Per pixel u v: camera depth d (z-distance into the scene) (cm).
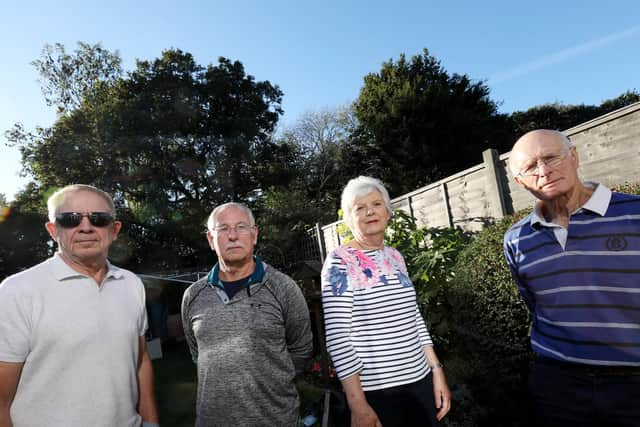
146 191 1845
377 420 145
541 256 152
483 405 247
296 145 2452
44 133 1939
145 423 166
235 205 184
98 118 1820
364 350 156
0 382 126
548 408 150
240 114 2073
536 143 150
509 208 423
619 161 323
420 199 566
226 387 159
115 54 2117
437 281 303
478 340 229
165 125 1845
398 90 1717
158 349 602
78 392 133
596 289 137
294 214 1409
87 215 149
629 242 133
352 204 176
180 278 1133
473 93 1848
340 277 161
